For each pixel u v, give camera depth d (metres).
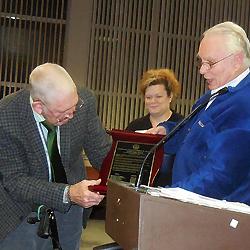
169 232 1.39
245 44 2.08
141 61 8.27
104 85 8.18
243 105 1.95
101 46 8.16
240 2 8.38
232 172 1.81
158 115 3.66
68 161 2.61
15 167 2.52
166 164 2.46
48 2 8.20
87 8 8.08
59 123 2.41
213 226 1.40
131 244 1.44
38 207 2.52
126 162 2.36
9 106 2.52
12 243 2.59
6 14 8.10
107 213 1.75
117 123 8.20
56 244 2.50
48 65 2.39
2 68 8.11
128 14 8.23
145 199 1.39
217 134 1.88
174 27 8.32
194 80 8.33
